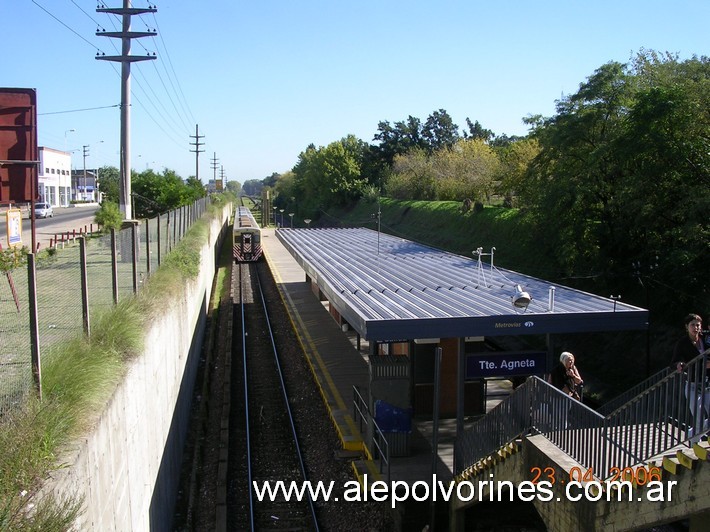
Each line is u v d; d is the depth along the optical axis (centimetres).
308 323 2544
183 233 2767
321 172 7581
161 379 1180
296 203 8806
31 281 700
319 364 1953
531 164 2314
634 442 748
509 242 2886
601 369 1834
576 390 937
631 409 689
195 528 1103
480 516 1108
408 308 1182
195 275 2119
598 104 2048
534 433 870
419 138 8081
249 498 1198
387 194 6272
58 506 530
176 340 1454
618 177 1914
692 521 766
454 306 1202
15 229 1298
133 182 4072
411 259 1972
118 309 1045
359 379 1800
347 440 1370
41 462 583
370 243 2511
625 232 1936
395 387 1247
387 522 1120
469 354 1136
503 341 2230
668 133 1652
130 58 2161
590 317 1123
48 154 6350
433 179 5266
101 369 796
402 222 4862
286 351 2225
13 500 519
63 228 3144
